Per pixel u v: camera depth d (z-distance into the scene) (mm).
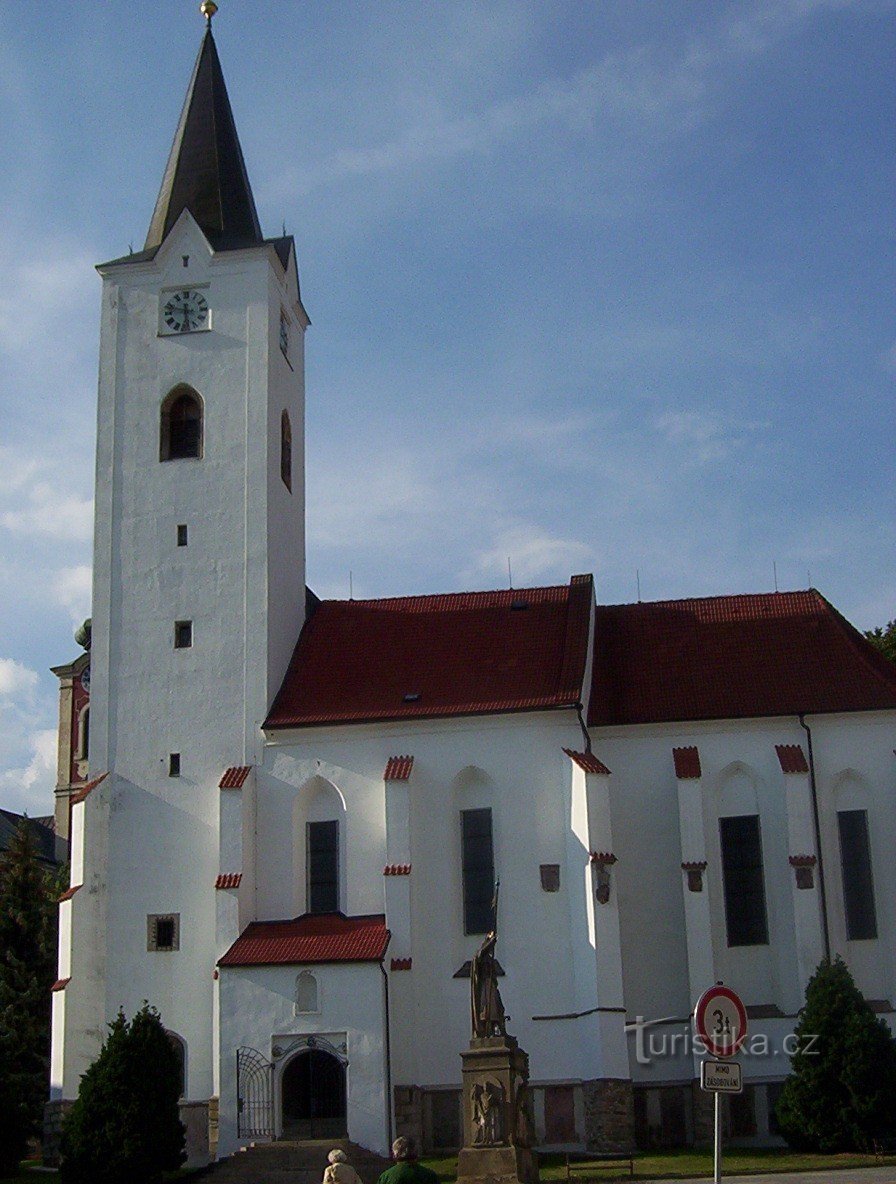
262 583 67562
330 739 64750
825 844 62438
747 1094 59312
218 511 68938
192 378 70812
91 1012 62469
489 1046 45812
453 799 63312
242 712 65875
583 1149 58031
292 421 74188
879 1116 53500
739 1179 48125
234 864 62156
